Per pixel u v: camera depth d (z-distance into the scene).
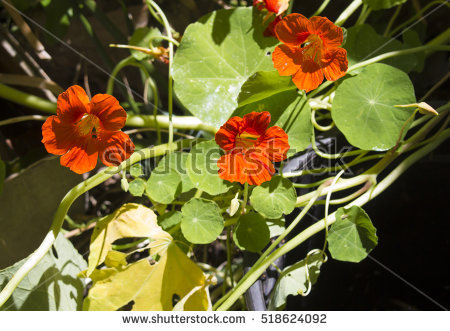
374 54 0.50
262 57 0.46
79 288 0.49
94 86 0.71
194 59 0.45
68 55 0.68
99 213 0.65
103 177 0.44
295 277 0.45
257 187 0.44
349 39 0.49
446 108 0.49
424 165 0.60
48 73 0.69
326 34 0.40
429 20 0.65
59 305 0.45
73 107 0.40
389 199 0.62
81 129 0.41
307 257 0.45
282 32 0.41
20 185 0.52
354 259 0.44
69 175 0.55
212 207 0.43
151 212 0.44
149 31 0.51
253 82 0.43
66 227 0.58
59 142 0.41
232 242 0.51
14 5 0.56
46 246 0.43
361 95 0.45
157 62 0.67
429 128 0.49
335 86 0.49
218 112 0.45
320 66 0.42
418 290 0.60
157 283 0.43
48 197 0.54
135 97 0.71
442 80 0.52
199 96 0.45
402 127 0.44
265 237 0.44
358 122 0.45
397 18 0.64
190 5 0.63
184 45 0.45
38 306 0.44
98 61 0.69
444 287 0.60
